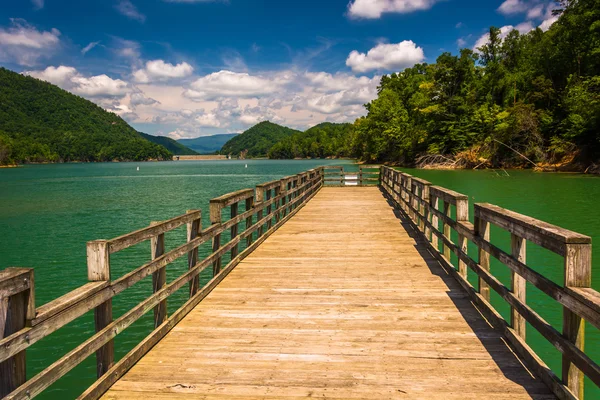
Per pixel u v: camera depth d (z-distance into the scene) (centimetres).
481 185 2856
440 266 651
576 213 1612
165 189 3809
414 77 8012
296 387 308
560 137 4381
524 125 4606
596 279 786
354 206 1370
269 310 473
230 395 298
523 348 340
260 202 850
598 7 4319
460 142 5538
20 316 221
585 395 450
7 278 208
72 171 9494
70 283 925
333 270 636
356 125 9888
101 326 307
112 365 318
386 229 966
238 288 553
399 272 621
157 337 388
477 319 438
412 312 461
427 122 5975
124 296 805
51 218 1973
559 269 864
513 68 6494
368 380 317
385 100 7462
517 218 342
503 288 386
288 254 739
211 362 348
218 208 573
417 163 5766
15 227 1717
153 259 393
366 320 440
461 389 302
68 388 497
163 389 306
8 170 10381
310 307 481
